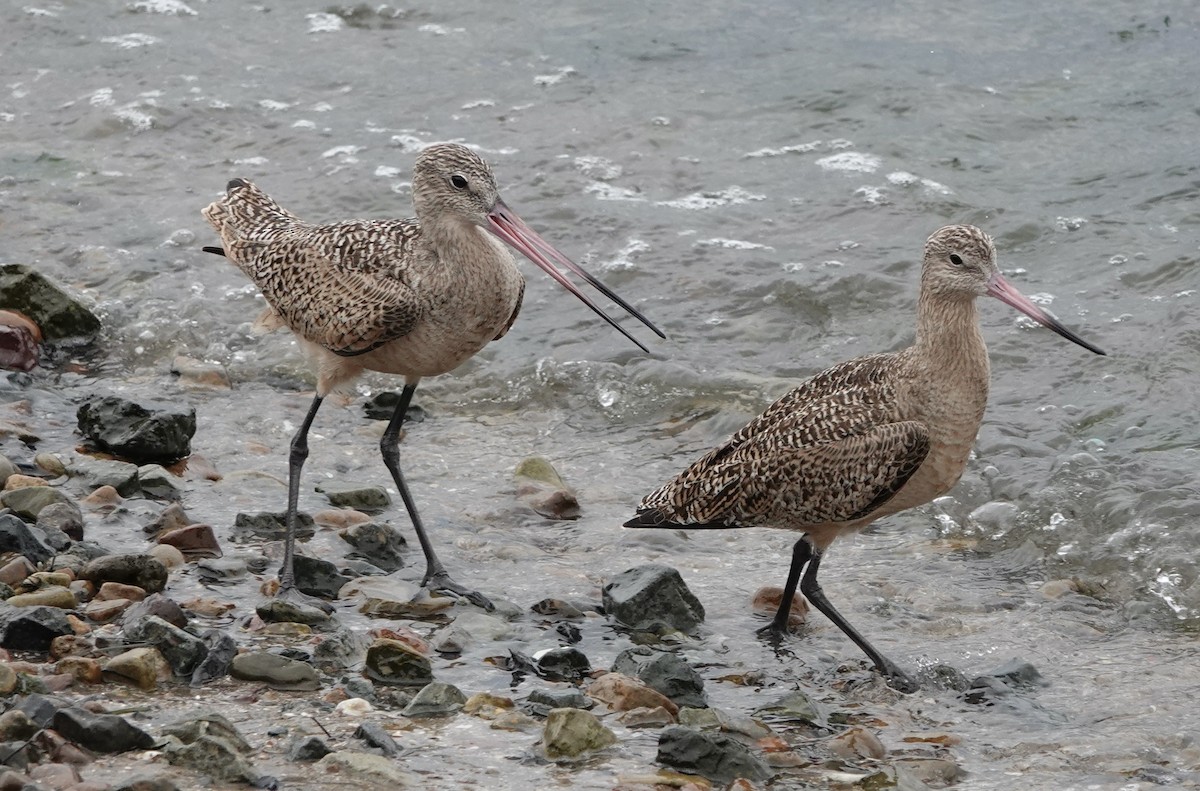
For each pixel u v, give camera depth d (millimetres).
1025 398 15914
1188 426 15047
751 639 11789
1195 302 17062
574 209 20109
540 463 14852
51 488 12914
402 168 21391
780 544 13680
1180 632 11891
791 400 12227
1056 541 13445
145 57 24797
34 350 17234
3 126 22906
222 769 8852
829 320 17812
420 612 11859
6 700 9594
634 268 18906
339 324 12805
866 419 11703
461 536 13531
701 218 19922
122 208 20750
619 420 16344
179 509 13039
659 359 17141
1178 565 12695
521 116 22688
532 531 13812
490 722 9898
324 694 10203
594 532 13805
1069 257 18500
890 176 20547
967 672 11242
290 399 16656
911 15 25141
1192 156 20469
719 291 18375
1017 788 9336
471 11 26031
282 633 11094
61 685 10000
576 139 21938
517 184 20781
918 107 22312
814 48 24188
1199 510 13289
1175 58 23188
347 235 13156
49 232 20141
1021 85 22766
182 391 16688
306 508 13781
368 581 12250
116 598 11383
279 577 12055
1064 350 16578
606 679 10391
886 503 11875
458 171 12633
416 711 10008
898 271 18406
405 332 12781
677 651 11508
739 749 9367
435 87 23656
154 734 9305
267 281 13516
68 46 25250
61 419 15508
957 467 11914
